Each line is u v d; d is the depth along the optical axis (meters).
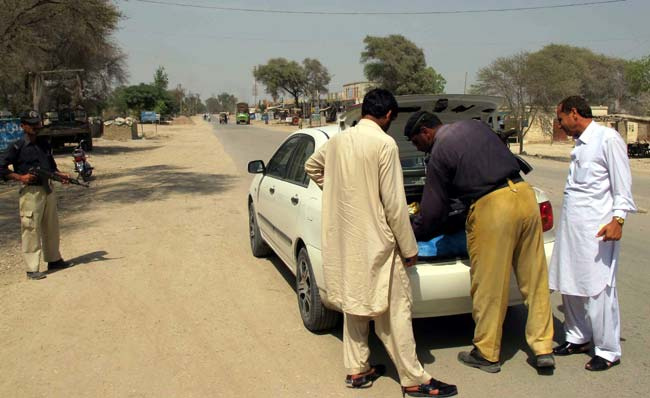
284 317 4.80
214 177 15.23
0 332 4.54
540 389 3.52
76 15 17.61
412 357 3.39
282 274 6.01
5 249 7.42
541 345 3.70
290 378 3.72
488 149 3.54
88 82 32.91
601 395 3.43
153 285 5.67
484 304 3.68
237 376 3.76
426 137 3.75
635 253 6.67
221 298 5.27
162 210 9.98
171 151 26.61
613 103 66.50
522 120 26.44
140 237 7.81
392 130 5.00
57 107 29.73
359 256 3.26
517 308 4.98
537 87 25.69
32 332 4.53
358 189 3.22
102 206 10.60
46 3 16.50
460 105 4.58
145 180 14.79
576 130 3.71
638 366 3.79
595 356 3.78
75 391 3.59
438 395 3.43
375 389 3.56
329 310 4.26
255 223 6.52
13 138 21.38
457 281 3.76
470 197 3.58
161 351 4.15
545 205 4.12
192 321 4.72
